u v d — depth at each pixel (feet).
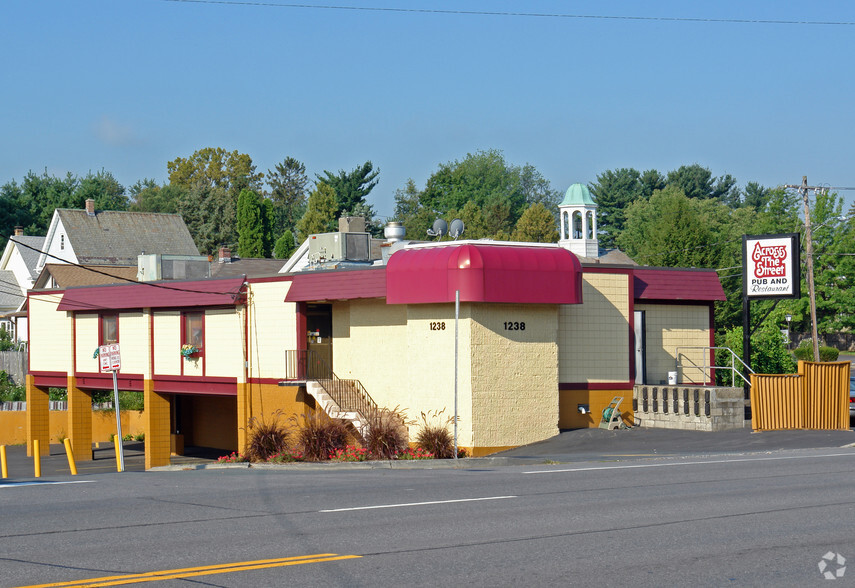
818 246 254.27
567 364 99.35
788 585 30.14
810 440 82.69
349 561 33.76
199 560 34.35
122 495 53.21
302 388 102.73
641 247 295.48
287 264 186.19
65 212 254.68
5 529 41.37
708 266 238.27
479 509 45.06
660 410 97.09
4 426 158.40
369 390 102.01
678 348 108.27
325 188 324.19
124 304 122.21
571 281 93.45
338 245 121.70
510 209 382.42
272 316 106.01
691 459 71.46
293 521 42.45
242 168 454.81
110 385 126.72
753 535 37.73
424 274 90.89
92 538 38.96
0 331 211.82
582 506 45.52
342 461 81.30
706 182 419.95
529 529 39.47
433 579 31.01
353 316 103.76
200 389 113.70
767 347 134.00
